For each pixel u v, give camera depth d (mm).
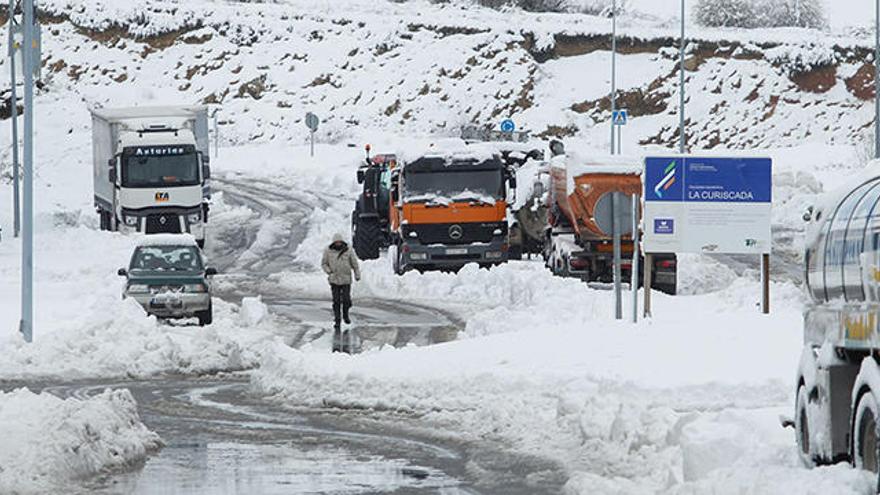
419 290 105562
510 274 100812
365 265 119562
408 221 110938
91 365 67562
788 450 35156
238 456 43594
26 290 72688
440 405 52031
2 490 37062
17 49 77875
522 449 43469
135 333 69875
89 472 40188
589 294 88625
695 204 69250
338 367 59844
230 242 146125
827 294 33594
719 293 82750
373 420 50906
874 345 30250
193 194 134875
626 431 41562
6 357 67938
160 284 82438
